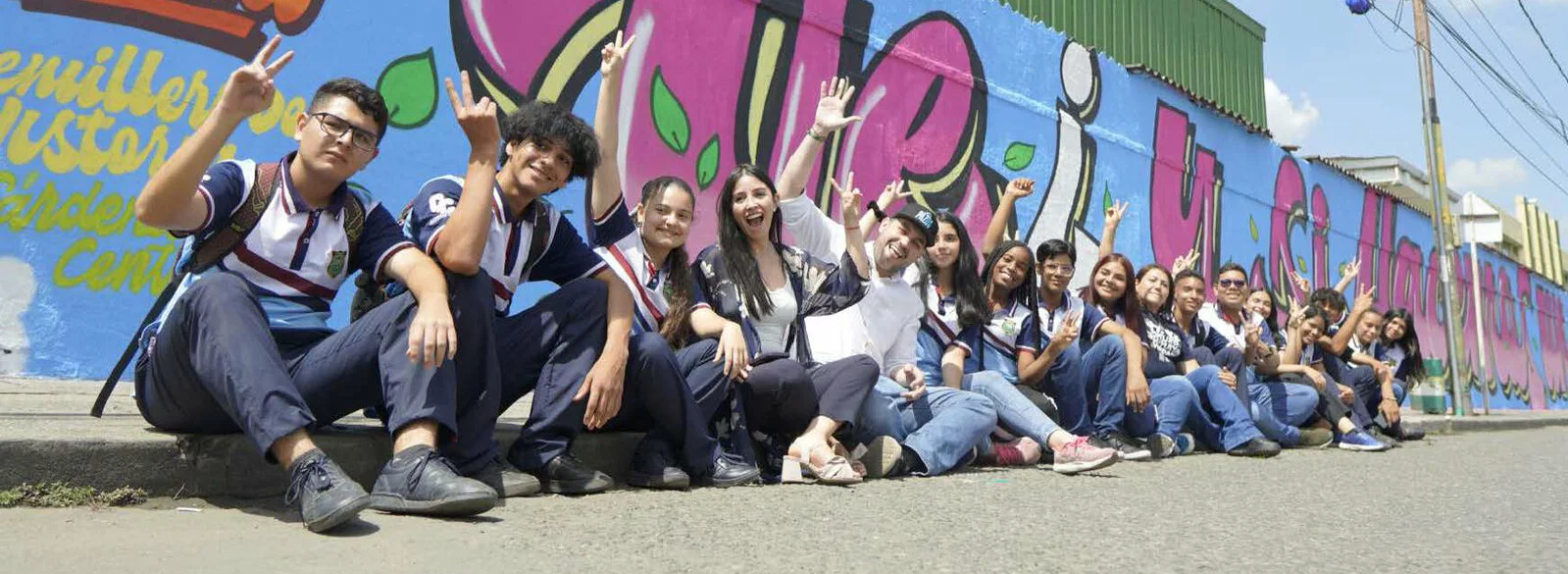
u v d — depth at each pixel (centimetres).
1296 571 204
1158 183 954
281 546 192
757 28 618
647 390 294
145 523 209
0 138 391
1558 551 235
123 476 229
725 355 310
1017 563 204
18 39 395
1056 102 839
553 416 277
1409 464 480
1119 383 462
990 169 773
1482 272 1786
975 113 762
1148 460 465
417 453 230
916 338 405
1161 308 539
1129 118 922
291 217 245
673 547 208
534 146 274
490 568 182
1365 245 1369
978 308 423
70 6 405
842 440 361
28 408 306
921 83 721
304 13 448
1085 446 382
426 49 479
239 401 211
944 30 743
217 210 234
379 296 270
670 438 304
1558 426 1330
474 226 245
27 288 394
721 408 333
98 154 409
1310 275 1225
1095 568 201
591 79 538
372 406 268
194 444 238
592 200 318
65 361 400
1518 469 462
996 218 525
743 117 607
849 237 371
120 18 414
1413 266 1509
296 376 244
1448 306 1198
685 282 334
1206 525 261
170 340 225
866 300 383
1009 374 447
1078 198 852
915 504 282
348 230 252
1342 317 784
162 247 425
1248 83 1153
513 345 281
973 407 379
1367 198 1384
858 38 677
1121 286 517
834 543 219
